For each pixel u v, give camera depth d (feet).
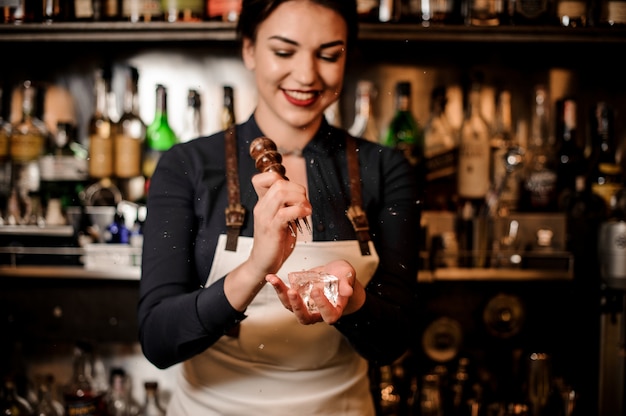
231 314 3.51
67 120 6.57
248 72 6.53
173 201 4.10
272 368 4.09
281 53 3.98
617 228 5.54
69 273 5.74
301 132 4.21
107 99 6.27
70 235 5.85
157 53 6.54
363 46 6.44
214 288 3.54
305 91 4.00
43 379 6.03
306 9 3.93
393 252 4.14
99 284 6.47
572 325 6.22
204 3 5.83
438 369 6.16
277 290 2.98
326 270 3.33
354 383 4.21
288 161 4.18
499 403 6.06
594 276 5.80
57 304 6.51
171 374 6.54
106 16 5.81
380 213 4.23
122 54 6.54
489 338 6.58
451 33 5.60
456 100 6.50
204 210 4.09
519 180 6.13
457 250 5.78
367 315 3.63
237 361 4.09
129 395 6.25
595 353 5.76
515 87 6.50
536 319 6.57
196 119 6.39
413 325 4.04
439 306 6.59
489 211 5.99
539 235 5.81
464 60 6.49
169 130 6.27
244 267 3.41
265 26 3.99
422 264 5.74
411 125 6.29
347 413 4.17
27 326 6.54
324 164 4.21
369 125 6.33
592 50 6.36
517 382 6.28
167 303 3.73
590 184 6.13
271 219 3.12
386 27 5.57
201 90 6.56
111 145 6.05
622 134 6.49
